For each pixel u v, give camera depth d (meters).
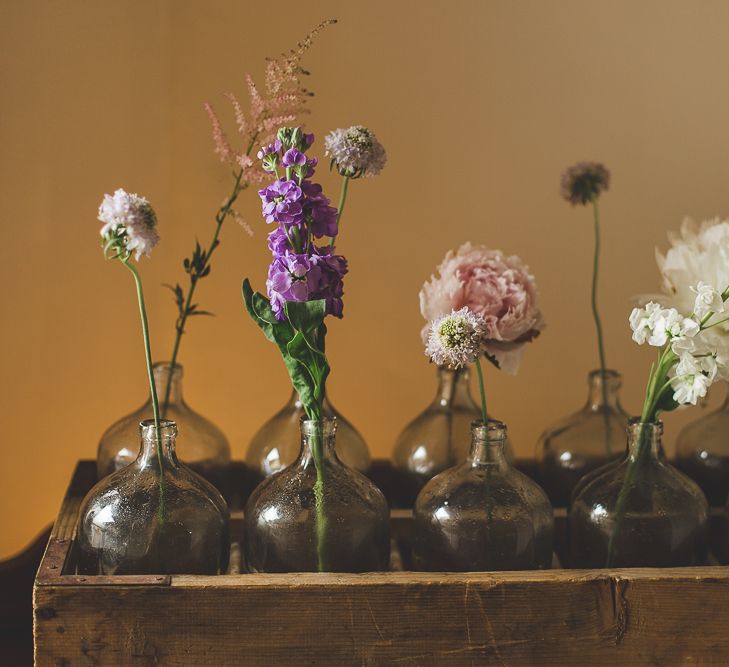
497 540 0.87
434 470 1.11
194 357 1.36
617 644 0.82
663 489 0.90
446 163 1.36
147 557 0.83
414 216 1.36
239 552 1.04
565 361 1.40
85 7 1.29
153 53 1.31
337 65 1.33
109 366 1.34
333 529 0.85
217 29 1.31
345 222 1.36
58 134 1.29
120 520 0.83
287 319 0.84
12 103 1.28
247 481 1.14
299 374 0.87
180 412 1.10
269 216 0.81
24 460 1.33
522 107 1.36
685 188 1.38
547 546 0.90
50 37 1.28
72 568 0.89
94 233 1.31
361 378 1.39
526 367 1.39
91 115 1.30
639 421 0.91
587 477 0.98
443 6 1.34
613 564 0.89
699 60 1.36
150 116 1.31
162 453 0.87
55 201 1.30
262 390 1.37
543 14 1.35
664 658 0.82
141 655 0.79
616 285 1.39
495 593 0.81
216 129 1.01
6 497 1.33
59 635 0.78
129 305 1.33
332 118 1.34
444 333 0.84
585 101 1.36
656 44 1.36
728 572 0.83
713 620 0.82
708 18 1.36
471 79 1.35
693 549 0.89
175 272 1.34
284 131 0.84
